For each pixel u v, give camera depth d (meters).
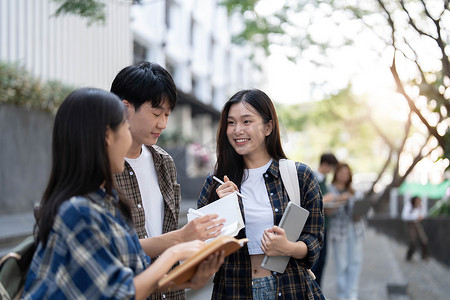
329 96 16.02
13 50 10.59
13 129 9.48
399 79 8.09
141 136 2.79
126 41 15.45
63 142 2.04
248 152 3.13
